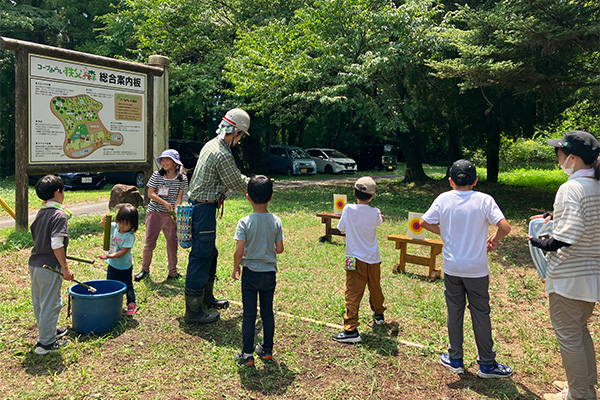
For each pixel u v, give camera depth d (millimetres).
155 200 5465
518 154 30500
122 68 9047
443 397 3250
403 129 13555
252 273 3586
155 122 10203
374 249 4117
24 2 20219
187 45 18016
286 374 3484
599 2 8805
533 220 3322
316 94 13070
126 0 18594
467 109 14281
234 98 18125
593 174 2965
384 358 3799
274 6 17906
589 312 3025
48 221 3496
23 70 7547
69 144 8297
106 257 4266
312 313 4727
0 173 19672
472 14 9961
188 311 4309
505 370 3525
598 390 3438
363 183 4090
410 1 13227
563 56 9328
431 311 4840
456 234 3486
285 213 10930
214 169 4250
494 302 5367
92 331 3971
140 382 3293
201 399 3125
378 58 12305
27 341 3863
